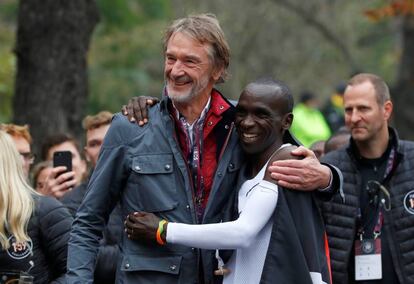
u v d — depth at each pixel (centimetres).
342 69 5956
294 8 4997
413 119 3947
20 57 2200
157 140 1191
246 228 1144
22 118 2191
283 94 1180
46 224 1262
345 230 1392
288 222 1148
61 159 1551
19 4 2202
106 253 1349
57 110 2186
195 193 1189
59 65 2184
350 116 1431
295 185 1155
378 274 1380
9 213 1234
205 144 1198
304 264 1141
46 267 1273
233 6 5559
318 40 5797
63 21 2178
